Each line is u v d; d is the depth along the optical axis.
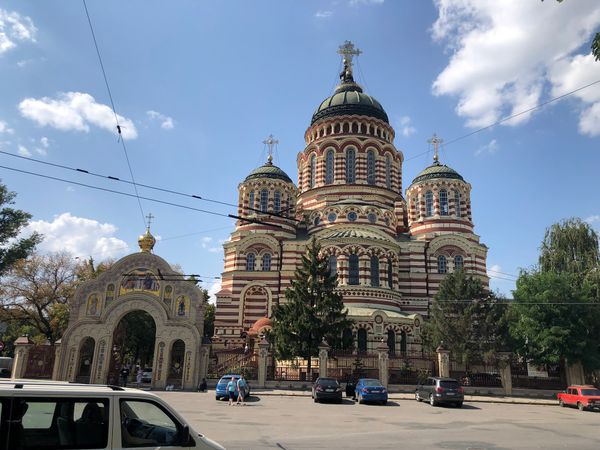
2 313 54.16
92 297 43.22
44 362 42.22
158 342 41.94
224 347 54.72
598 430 22.33
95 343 41.75
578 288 43.81
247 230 63.44
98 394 8.47
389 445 16.91
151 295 42.81
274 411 27.41
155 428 9.02
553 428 22.83
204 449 9.14
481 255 60.00
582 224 49.12
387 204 66.94
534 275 44.38
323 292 44.91
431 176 64.62
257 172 67.50
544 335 40.81
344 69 79.56
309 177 70.06
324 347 41.50
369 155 68.75
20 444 7.55
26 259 52.25
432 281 57.97
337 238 55.22
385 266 55.62
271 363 44.59
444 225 61.59
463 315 44.00
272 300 56.84
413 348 50.66
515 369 45.62
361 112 69.69
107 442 8.20
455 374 43.94
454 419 25.64
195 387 40.81
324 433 19.62
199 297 42.94
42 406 7.94
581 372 42.41
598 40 11.27
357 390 34.53
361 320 49.47
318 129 70.94
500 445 17.44
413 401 35.91
